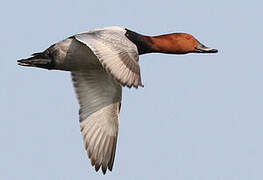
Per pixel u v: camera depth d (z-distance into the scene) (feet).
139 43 48.32
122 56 39.11
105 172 46.78
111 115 47.78
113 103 47.93
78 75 47.52
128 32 47.98
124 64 38.75
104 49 39.11
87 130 47.34
